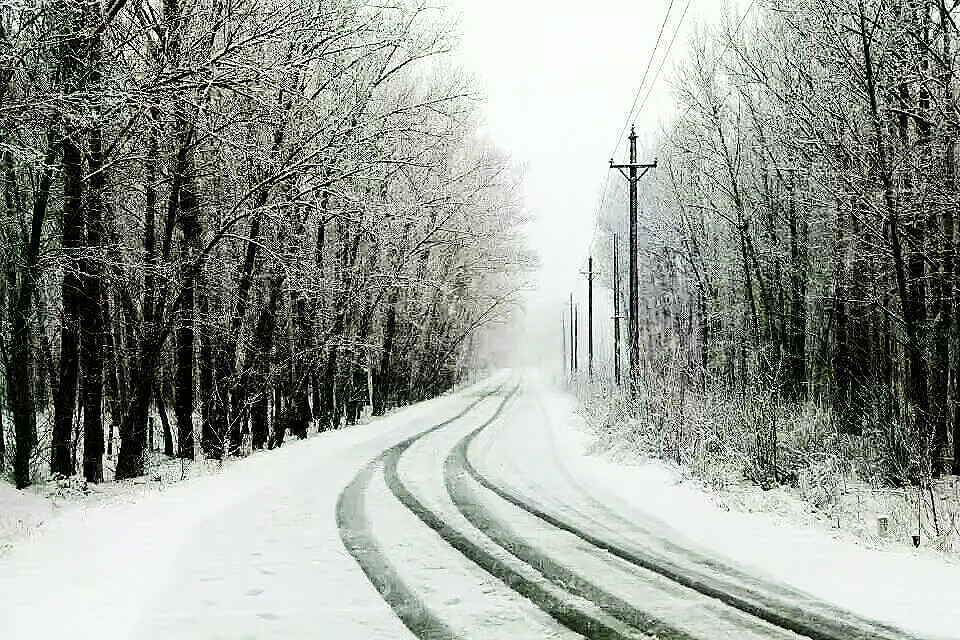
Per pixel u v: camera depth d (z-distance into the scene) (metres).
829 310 24.14
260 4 17.05
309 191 18.42
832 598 7.44
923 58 15.30
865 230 17.53
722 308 31.38
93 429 16.06
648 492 14.20
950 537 10.88
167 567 8.39
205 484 15.28
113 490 14.96
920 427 15.98
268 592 7.49
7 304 16.84
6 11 12.52
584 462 18.69
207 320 21.98
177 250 19.92
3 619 6.50
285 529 10.57
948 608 7.13
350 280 29.48
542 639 6.23
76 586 7.56
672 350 26.62
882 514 12.43
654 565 8.70
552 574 8.27
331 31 18.70
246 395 24.14
